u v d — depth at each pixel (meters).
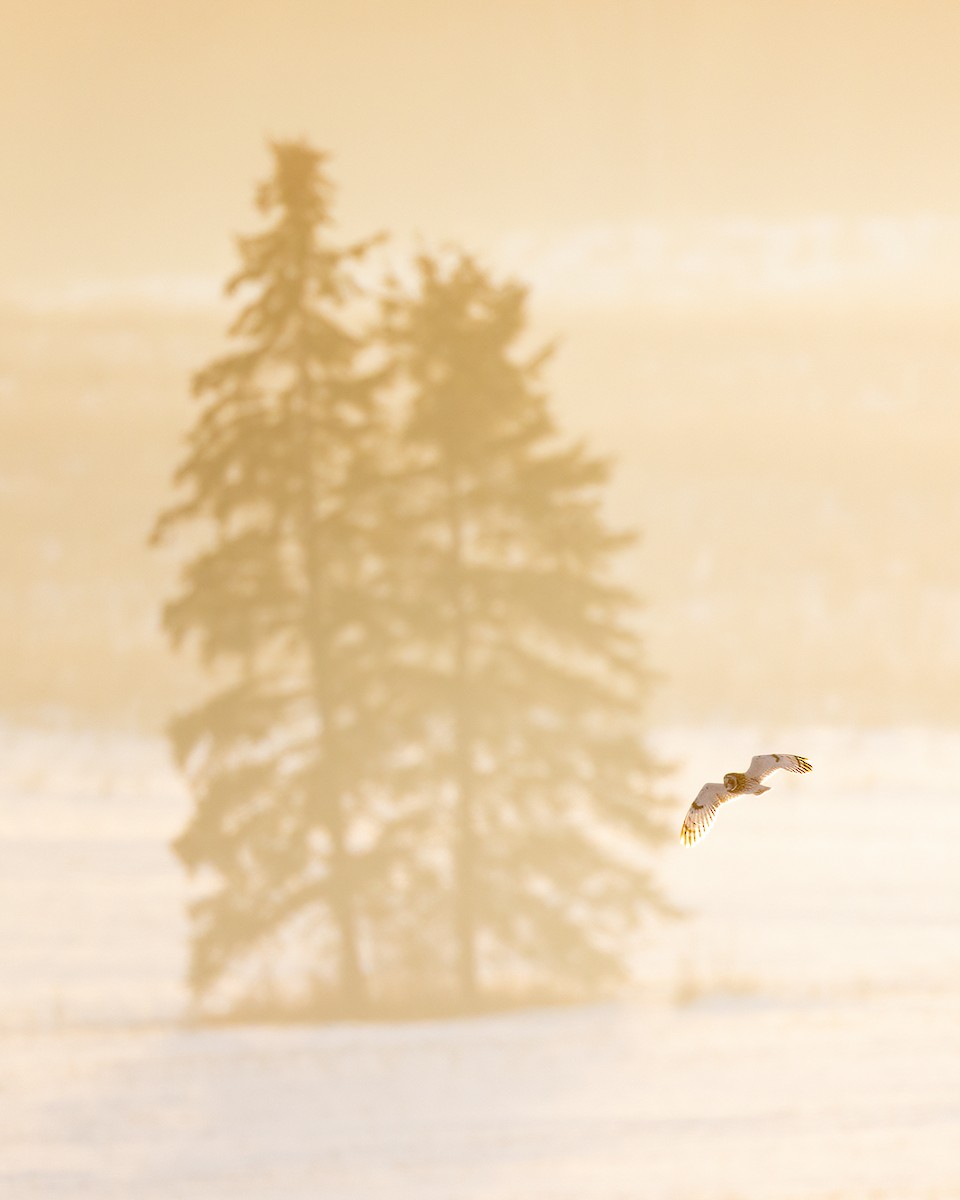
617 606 109.75
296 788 107.38
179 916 123.56
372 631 107.12
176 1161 68.12
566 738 109.44
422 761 108.75
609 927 107.75
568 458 108.62
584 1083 79.19
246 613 106.94
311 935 119.00
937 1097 74.62
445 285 109.25
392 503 107.56
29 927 118.19
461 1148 68.94
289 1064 84.69
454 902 106.75
